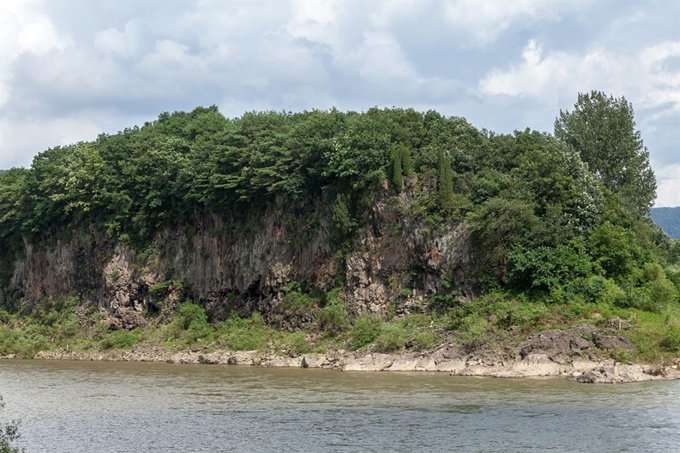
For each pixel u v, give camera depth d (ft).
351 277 353.51
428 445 172.14
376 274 348.38
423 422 194.29
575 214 329.52
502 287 317.22
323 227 369.71
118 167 450.71
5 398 252.01
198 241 416.67
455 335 299.17
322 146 368.48
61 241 463.83
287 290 371.56
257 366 326.65
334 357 312.71
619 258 316.40
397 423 194.08
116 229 440.04
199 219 418.51
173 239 424.87
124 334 406.82
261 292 387.34
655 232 386.32
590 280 303.89
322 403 224.12
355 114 409.28
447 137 370.12
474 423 191.83
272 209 390.21
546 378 255.70
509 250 317.83
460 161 353.92
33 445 182.39
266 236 389.80
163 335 396.78
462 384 248.32
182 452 172.96
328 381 266.77
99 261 442.09
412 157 359.46
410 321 326.03
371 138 359.66
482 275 320.50
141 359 375.45
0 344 428.15
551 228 315.17
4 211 498.28
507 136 375.66
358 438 180.14
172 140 437.99
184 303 407.03
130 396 249.96
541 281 303.68
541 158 344.90
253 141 402.52
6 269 501.56
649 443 170.91
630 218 349.82
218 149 405.80
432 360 285.23
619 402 212.64
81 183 453.58
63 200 460.96
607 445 169.78
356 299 349.82
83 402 240.53
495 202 317.22
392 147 353.51
